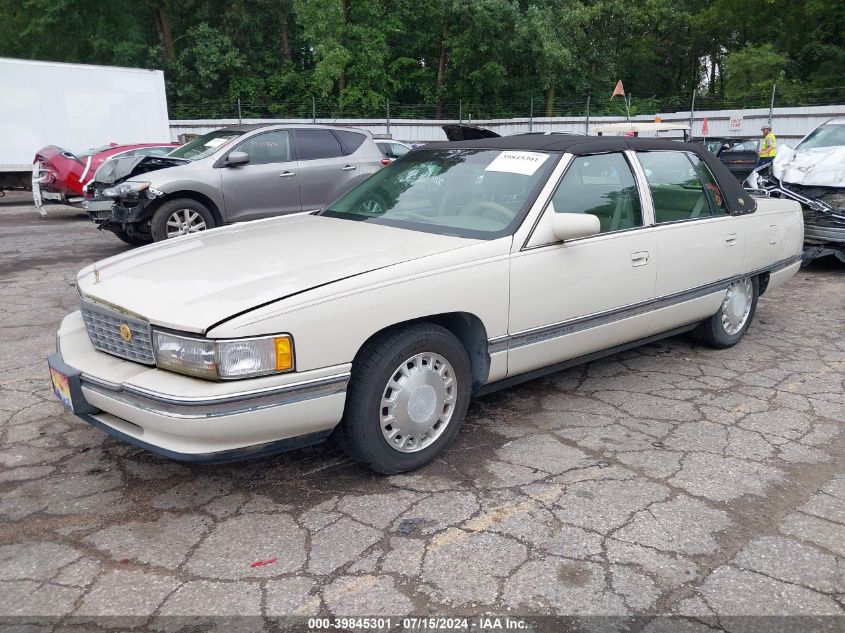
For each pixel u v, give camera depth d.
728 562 2.70
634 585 2.55
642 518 2.99
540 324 3.72
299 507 3.08
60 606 2.43
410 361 3.25
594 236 3.95
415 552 2.74
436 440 3.42
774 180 8.74
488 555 2.72
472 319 3.48
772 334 5.84
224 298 2.87
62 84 15.48
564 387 4.59
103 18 34.44
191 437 2.72
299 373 2.85
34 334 5.70
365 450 3.16
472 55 34.97
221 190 8.70
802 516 3.04
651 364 5.05
